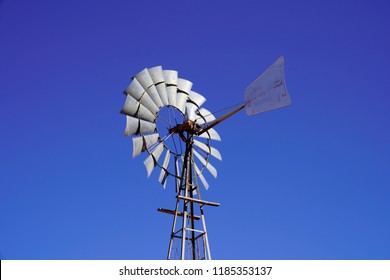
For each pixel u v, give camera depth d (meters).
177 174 28.47
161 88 28.92
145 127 27.03
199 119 31.19
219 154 31.31
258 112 26.12
